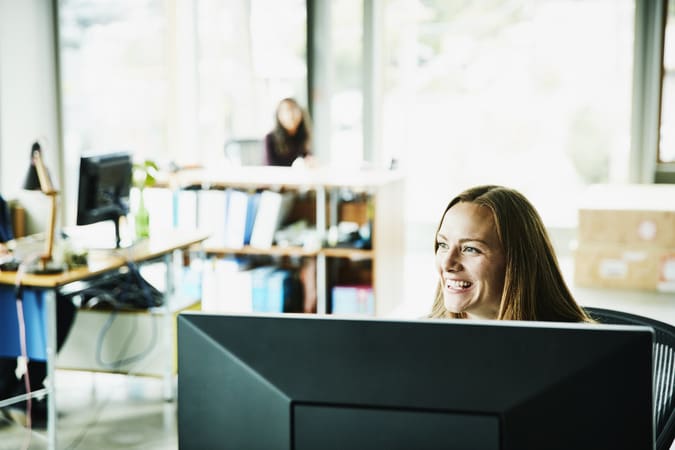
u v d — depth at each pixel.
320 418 1.04
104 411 4.18
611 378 0.99
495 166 7.32
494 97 7.23
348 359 1.04
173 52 7.45
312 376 1.05
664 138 6.92
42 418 4.05
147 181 4.59
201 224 5.21
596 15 6.88
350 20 7.16
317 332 1.05
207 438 1.10
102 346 4.41
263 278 5.24
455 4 7.18
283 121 6.15
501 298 1.57
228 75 7.43
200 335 1.09
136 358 4.39
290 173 5.51
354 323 1.04
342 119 7.28
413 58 7.33
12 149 6.81
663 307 5.60
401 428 1.02
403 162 7.47
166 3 7.40
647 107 6.82
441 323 1.02
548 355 1.00
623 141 7.00
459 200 1.61
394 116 7.45
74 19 7.39
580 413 0.99
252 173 5.49
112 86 7.52
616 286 6.08
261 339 1.07
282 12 7.23
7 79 6.74
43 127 7.11
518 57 7.11
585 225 6.10
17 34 6.83
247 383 1.07
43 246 3.95
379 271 5.19
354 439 1.04
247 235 5.21
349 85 7.23
